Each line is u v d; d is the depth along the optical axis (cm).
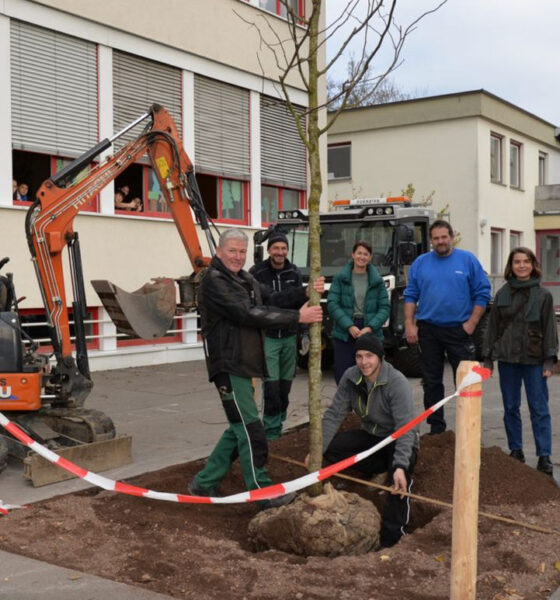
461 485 325
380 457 534
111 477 570
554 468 612
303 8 1625
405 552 410
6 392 603
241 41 1511
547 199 2709
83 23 1198
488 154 2359
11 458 627
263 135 1596
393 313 1119
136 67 1311
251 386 486
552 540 430
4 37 1081
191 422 799
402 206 1296
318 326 458
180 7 1373
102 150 662
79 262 656
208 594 360
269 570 386
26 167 1140
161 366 1288
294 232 1196
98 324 1238
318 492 459
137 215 1293
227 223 1509
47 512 479
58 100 1170
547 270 2769
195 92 1430
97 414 628
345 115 2464
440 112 2317
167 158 705
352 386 518
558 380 1141
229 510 512
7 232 1082
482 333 1270
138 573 385
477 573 383
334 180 2516
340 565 391
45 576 377
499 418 837
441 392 678
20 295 1099
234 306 468
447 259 669
